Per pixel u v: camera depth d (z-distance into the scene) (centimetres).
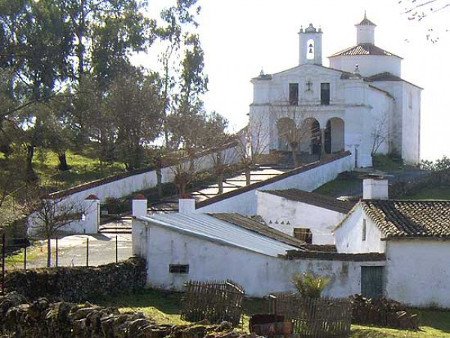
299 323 2778
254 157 7238
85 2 8306
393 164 8588
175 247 3650
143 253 3669
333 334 2817
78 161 7438
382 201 4125
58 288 2970
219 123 7862
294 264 3594
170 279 3634
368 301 3228
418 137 9656
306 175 6888
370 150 8456
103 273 3291
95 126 7031
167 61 8819
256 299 3556
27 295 2827
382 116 8775
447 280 3703
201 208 5353
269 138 8306
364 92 8344
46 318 1820
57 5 8025
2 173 5831
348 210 5222
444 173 7388
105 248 4450
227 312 2859
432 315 3572
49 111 6412
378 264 3684
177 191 6581
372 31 9462
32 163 7038
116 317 1714
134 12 8588
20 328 1864
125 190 6347
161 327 1656
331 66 9269
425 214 4000
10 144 6394
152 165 6700
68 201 5319
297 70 8362
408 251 3712
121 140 7025
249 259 3603
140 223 3684
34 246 4419
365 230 4006
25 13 7725
